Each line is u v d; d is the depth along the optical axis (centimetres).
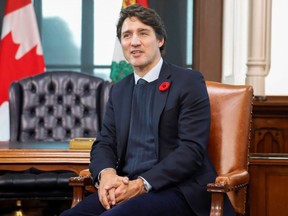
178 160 283
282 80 550
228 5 600
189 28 640
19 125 483
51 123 485
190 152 285
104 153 306
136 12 298
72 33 645
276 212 336
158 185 281
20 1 601
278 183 336
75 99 490
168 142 293
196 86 296
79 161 355
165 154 292
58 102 490
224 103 317
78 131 484
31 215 478
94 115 486
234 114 315
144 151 294
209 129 295
